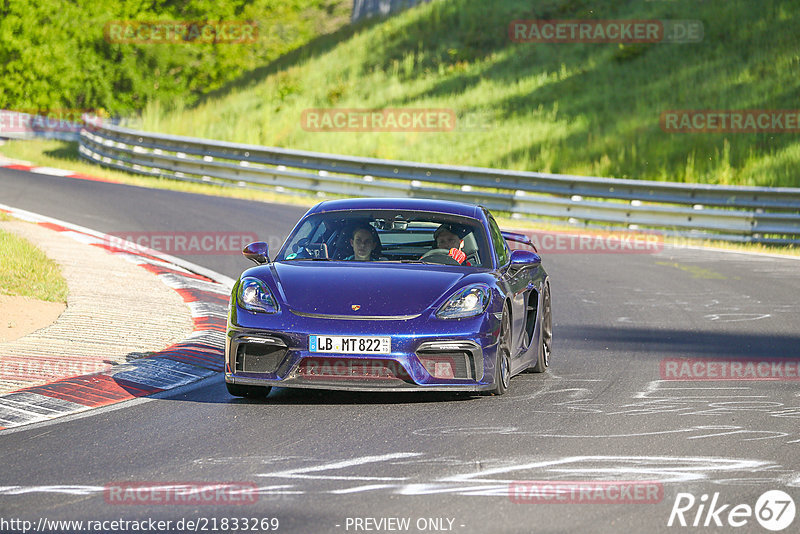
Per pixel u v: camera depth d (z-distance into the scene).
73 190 78.00
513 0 142.25
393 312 23.91
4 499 16.47
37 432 21.36
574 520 15.45
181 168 93.75
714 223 73.00
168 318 35.81
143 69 187.62
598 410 23.98
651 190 76.88
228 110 125.44
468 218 28.72
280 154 89.31
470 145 104.88
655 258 61.81
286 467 18.55
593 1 135.62
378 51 138.38
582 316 41.22
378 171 86.31
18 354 28.67
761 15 119.00
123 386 26.20
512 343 26.81
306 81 133.25
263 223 66.50
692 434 21.52
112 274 43.56
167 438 20.88
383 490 17.02
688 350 33.62
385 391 24.27
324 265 26.42
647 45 119.62
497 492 16.92
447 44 135.62
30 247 44.69
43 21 178.25
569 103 111.00
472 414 23.34
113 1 186.62
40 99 176.88
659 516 15.71
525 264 27.30
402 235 28.05
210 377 28.09
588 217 76.94
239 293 25.03
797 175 85.00
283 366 23.77
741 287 50.31
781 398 25.86
